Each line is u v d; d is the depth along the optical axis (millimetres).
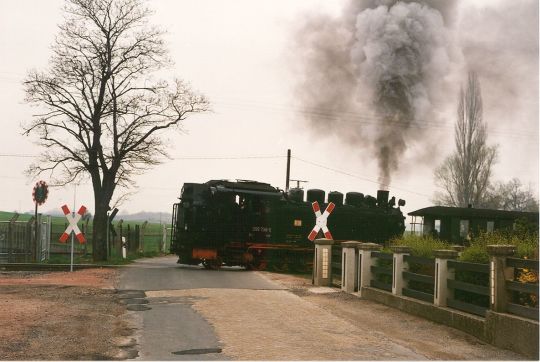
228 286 17281
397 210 30406
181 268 25125
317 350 9234
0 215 74875
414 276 13258
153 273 21281
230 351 9055
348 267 16359
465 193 53656
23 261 28641
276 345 9523
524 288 9422
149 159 31109
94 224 30250
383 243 29484
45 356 8516
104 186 30516
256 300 14484
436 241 16359
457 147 54219
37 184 29172
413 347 9695
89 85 30609
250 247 25875
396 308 13602
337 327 11250
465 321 10859
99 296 14945
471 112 53469
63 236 22703
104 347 9188
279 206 26781
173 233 26297
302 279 20109
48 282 18000
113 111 30250
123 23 30922
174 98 31484
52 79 30500
